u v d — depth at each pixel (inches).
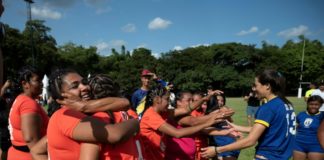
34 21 2076.8
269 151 119.4
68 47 2844.5
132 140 86.9
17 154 120.2
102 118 83.3
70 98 84.7
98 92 86.6
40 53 2059.5
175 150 152.2
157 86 150.4
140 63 2667.3
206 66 2765.7
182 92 175.8
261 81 125.4
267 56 2908.5
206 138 181.8
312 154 230.2
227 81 2706.7
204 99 167.8
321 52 2886.3
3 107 185.3
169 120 153.6
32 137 113.7
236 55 2834.6
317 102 228.7
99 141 75.4
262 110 120.2
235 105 1149.1
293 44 3137.3
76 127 76.0
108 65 2906.0
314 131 229.3
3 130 192.7
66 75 86.3
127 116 94.6
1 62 62.2
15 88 132.3
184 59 2748.5
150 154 134.0
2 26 63.9
